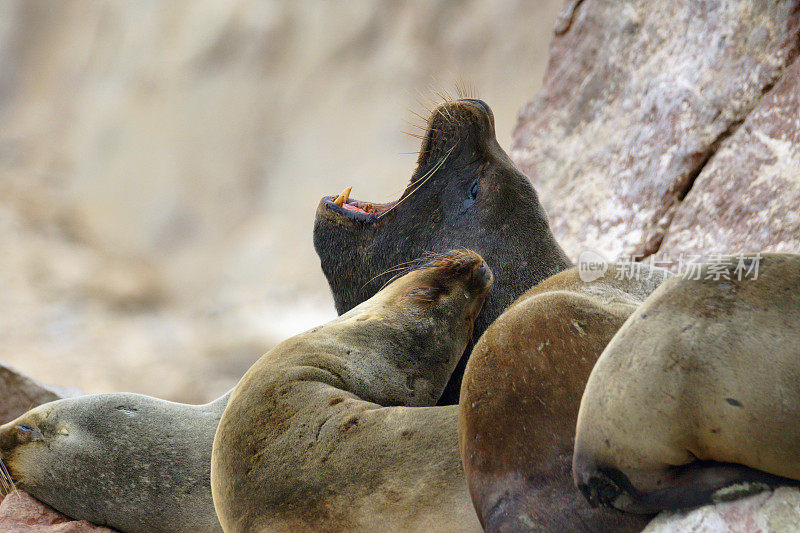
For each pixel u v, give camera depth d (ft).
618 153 98.94
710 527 34.55
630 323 36.32
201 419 66.49
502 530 37.60
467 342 55.98
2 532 60.95
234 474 46.03
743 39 90.48
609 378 35.24
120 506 64.80
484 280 56.13
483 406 39.99
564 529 37.01
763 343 33.37
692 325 34.55
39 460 66.64
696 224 86.02
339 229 69.46
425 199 67.41
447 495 41.24
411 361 52.85
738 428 33.35
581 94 108.17
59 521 66.64
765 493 34.37
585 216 98.02
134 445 65.31
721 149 87.76
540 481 37.93
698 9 96.22
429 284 55.88
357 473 43.11
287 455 44.96
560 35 114.32
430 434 43.11
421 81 343.67
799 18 86.63
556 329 41.37
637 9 104.94
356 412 45.50
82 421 67.05
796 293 34.12
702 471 35.09
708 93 91.15
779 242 77.30
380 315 53.98
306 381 48.32
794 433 32.73
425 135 68.74
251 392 48.37
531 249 65.00
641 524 36.86
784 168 81.15
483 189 66.13
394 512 41.78
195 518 63.62
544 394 39.50
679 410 33.88
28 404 88.43
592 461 35.53
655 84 97.71
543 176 107.24
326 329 52.75
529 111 113.50
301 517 43.42
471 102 67.31
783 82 84.69
